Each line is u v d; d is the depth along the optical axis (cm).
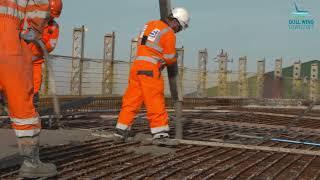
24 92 430
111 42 1820
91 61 1734
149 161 589
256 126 1077
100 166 536
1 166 497
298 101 2656
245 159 631
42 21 443
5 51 417
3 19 420
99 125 984
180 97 774
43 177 458
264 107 2119
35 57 543
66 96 1597
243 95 2733
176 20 743
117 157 604
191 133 899
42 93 1251
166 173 521
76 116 1160
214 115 1389
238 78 2711
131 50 1880
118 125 741
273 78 2948
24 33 432
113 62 1825
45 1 439
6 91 429
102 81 1784
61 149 631
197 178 507
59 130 854
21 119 438
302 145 798
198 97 2281
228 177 512
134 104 743
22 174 453
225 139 819
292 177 526
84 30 1703
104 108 1588
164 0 741
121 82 1858
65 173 492
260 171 552
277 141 831
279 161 630
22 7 432
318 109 2089
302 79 3142
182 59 2325
